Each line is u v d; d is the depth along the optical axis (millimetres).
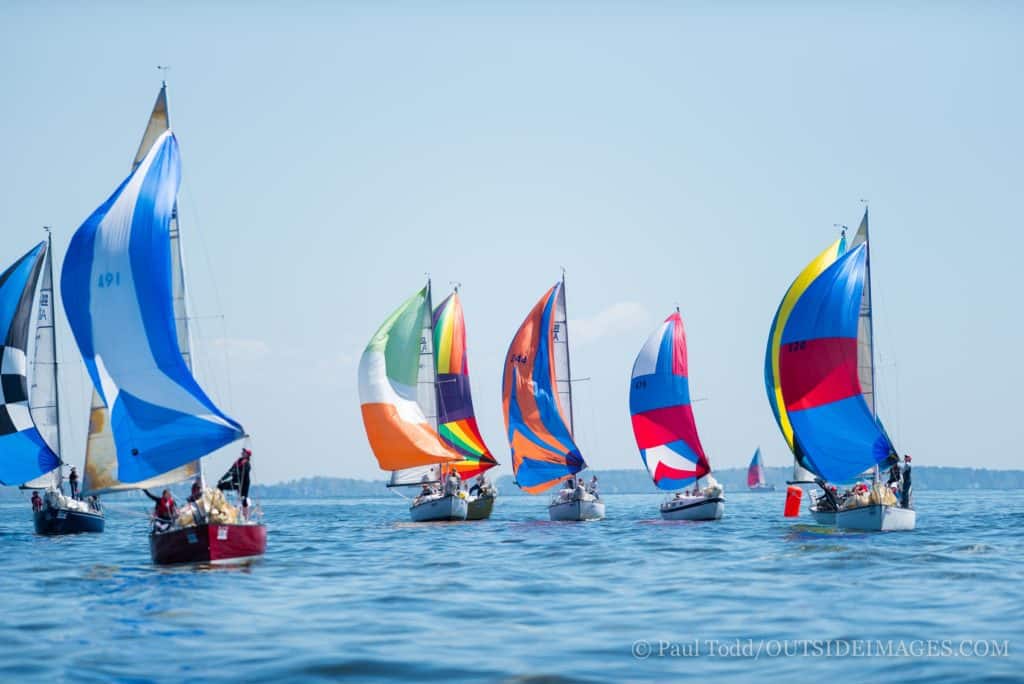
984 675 70875
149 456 128250
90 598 106000
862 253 179875
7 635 85938
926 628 86688
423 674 72750
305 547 170500
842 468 178750
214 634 86062
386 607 99875
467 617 94250
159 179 133625
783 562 133875
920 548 148500
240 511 133750
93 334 129875
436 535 198625
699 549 156000
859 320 184000
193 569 127688
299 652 79125
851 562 131625
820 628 87312
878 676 71375
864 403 177000
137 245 130750
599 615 95125
